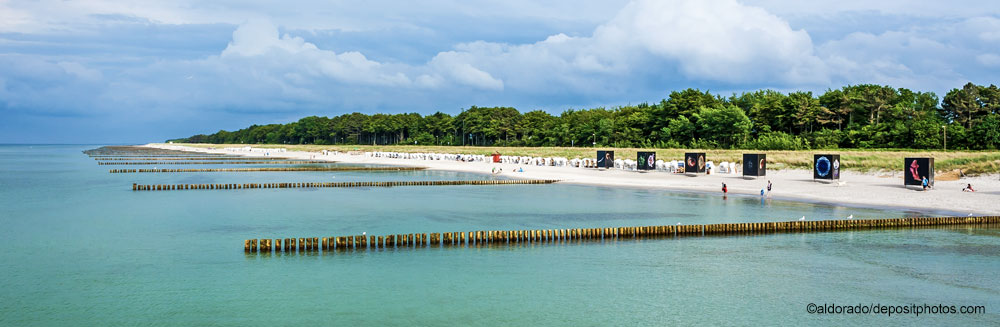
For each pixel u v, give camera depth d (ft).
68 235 143.23
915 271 108.37
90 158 589.73
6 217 170.60
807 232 145.07
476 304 92.48
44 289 99.81
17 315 87.92
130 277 106.52
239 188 256.93
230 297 95.76
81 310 90.02
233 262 116.67
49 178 317.42
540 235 136.87
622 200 206.49
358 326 83.66
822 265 113.39
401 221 163.02
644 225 155.63
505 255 122.62
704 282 103.19
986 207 171.94
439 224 158.51
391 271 110.52
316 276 107.24
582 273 109.19
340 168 396.98
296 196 224.33
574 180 285.64
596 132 603.26
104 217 170.71
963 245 128.98
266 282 103.71
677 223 157.58
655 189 241.96
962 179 234.58
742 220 161.17
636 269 111.75
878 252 123.24
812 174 284.20
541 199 211.41
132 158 585.22
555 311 89.40
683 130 533.96
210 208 189.67
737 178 274.36
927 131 388.16
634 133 583.17
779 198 206.18
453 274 108.58
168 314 88.38
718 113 498.69
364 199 213.66
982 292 96.12
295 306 91.61
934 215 162.81
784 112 505.66
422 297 95.76
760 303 92.12
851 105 469.57
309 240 128.16
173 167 426.51
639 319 85.97
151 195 227.81
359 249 127.44
